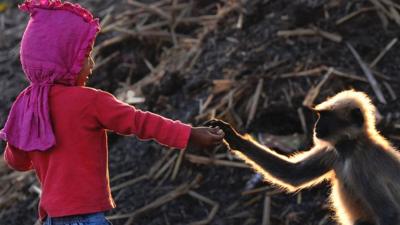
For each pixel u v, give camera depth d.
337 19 11.64
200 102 11.30
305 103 10.60
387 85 10.79
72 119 6.36
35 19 6.50
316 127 8.46
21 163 6.77
